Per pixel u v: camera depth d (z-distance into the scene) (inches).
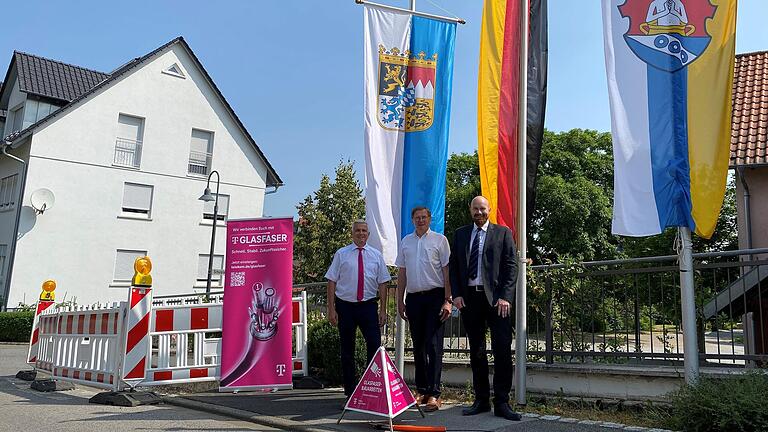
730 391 185.6
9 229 960.9
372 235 274.4
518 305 248.2
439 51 296.4
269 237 287.1
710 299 241.9
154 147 1072.8
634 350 249.6
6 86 1116.5
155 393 294.7
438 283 243.0
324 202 1398.9
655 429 194.9
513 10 261.0
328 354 326.6
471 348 231.9
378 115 284.8
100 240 997.2
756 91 579.2
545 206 1242.6
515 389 249.0
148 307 293.0
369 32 290.2
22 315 799.7
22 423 226.1
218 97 1160.8
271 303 281.7
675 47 224.7
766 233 511.2
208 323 313.3
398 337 290.0
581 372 247.1
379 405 205.3
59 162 967.0
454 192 1378.0
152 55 1074.7
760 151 508.4
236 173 1179.9
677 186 218.7
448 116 291.1
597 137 1357.0
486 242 227.9
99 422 228.5
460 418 220.8
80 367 321.7
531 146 254.2
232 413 242.7
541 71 259.8
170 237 1078.4
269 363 277.1
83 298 971.9
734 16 220.4
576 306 266.5
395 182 282.7
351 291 255.8
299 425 216.4
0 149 940.0
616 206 226.1
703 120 218.7
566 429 200.7
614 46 234.7
